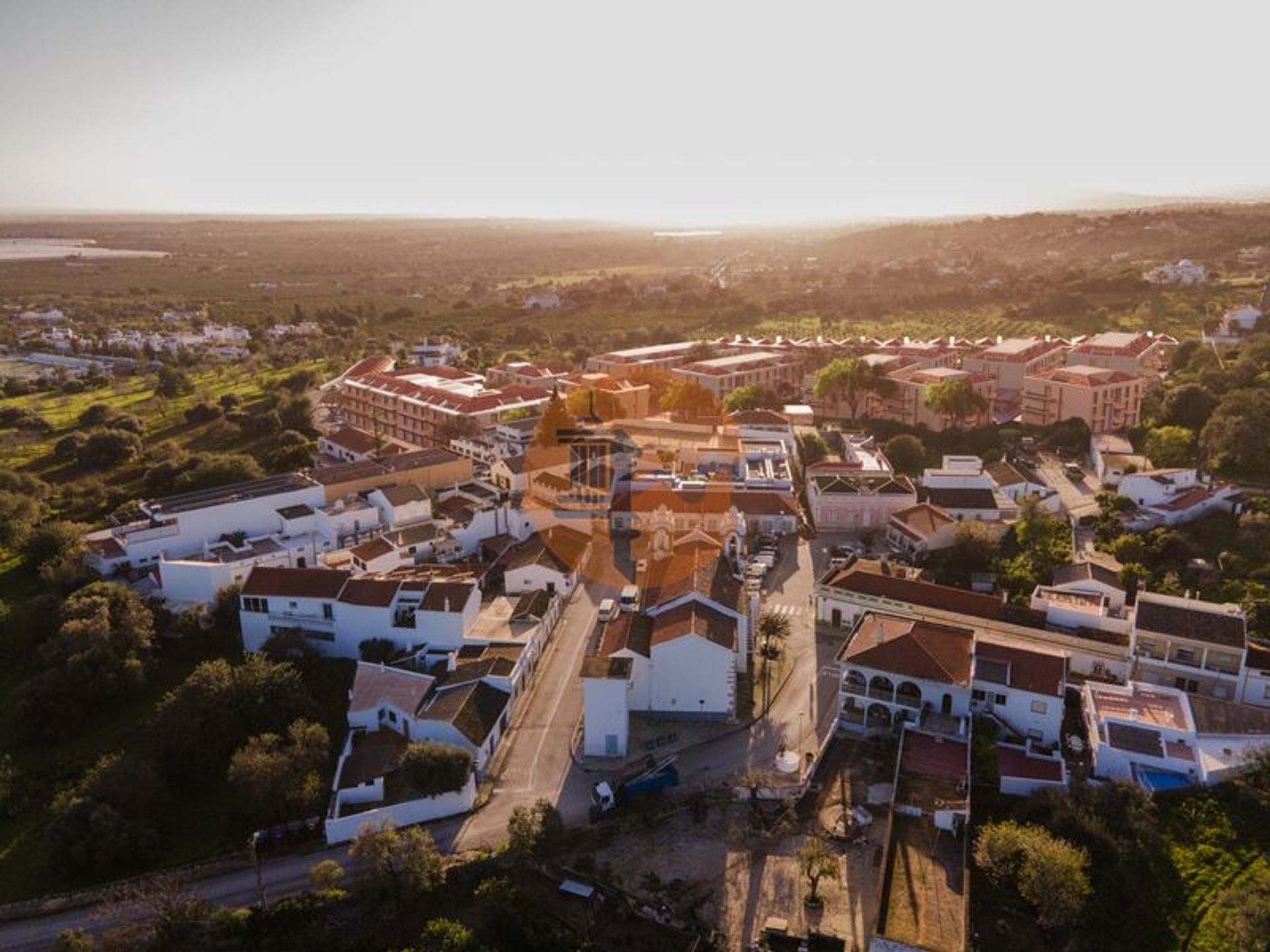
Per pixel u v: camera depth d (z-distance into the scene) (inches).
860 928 2807.6
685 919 2847.0
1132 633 3806.6
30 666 4215.1
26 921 2999.5
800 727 3772.1
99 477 6756.9
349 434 7096.5
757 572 4965.6
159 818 3390.7
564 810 3341.5
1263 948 2608.3
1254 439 5698.8
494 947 2770.7
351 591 4296.3
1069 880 2711.6
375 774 3440.0
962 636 3764.8
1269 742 3324.3
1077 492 6058.1
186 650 4323.3
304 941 2901.1
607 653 3796.8
